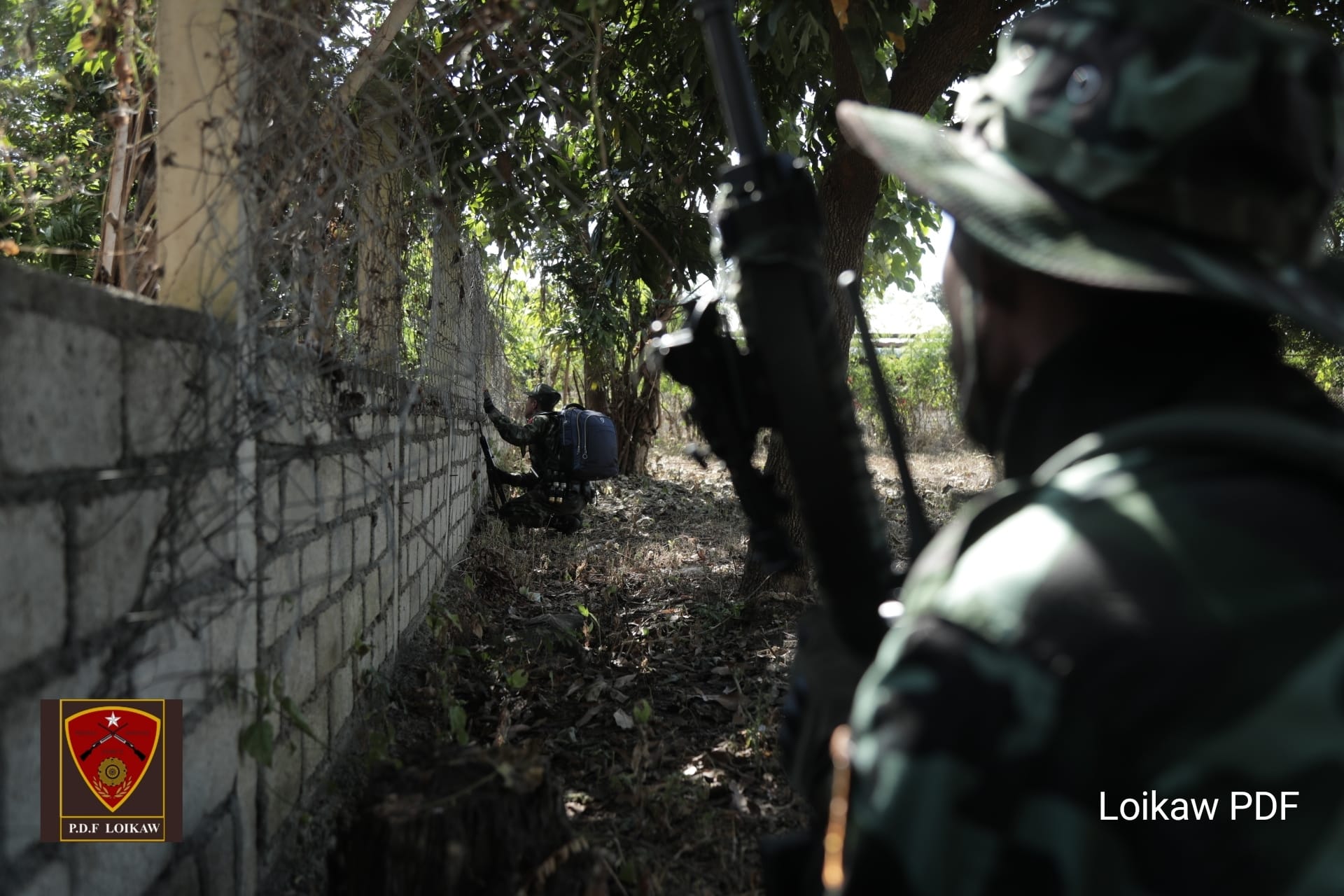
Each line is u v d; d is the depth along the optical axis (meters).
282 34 2.08
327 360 2.60
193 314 1.69
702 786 2.98
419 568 4.54
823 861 0.80
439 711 3.65
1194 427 0.54
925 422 18.16
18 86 2.68
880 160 0.71
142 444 1.50
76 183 2.56
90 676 1.33
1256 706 0.46
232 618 1.91
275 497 2.19
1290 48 0.60
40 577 1.20
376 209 3.07
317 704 2.61
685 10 4.38
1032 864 0.48
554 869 1.66
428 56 2.60
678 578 6.14
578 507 7.58
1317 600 0.47
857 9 3.75
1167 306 0.61
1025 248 0.61
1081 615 0.49
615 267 5.44
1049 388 0.65
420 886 1.57
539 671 4.21
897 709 0.54
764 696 3.71
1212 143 0.58
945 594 0.56
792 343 0.87
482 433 7.79
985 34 4.55
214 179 1.85
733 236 0.90
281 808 2.26
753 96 1.00
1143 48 0.60
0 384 1.09
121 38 2.38
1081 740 0.48
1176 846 0.46
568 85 3.90
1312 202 0.61
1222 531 0.50
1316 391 0.61
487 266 7.05
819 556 0.88
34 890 1.19
